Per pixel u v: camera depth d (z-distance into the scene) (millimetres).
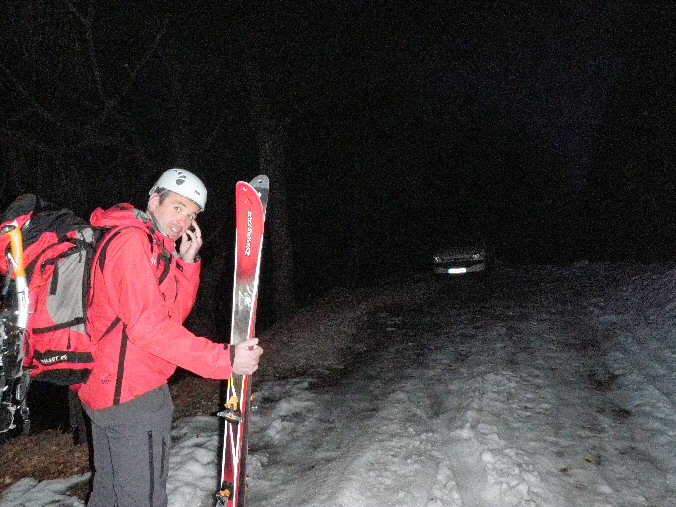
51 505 3244
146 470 2004
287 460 3908
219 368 1875
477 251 14125
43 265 1872
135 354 1934
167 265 2100
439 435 4164
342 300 11898
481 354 6492
